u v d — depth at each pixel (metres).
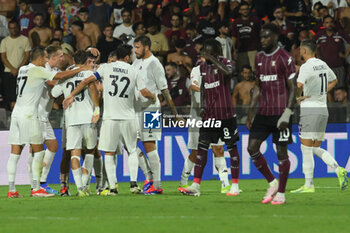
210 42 29.41
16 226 20.05
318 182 41.72
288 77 24.94
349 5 59.28
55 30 55.16
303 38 56.09
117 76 30.92
